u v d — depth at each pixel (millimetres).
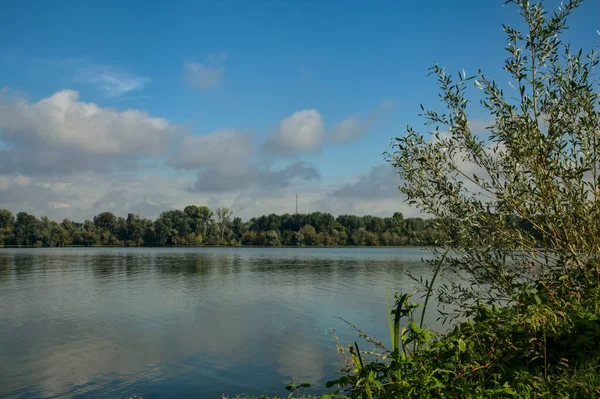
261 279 37812
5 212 136500
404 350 3000
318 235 138375
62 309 22484
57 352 14273
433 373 2812
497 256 4320
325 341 15445
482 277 4344
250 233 144750
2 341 15742
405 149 4637
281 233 143750
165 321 19266
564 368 3197
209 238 146500
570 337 3471
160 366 12719
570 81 3883
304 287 31625
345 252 104875
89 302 24766
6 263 59906
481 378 3137
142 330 17469
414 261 64188
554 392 2910
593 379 2908
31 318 20094
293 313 20938
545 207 3986
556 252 4078
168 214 148625
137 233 142500
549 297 3805
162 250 117562
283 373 11977
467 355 3332
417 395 2787
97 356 13812
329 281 35656
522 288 4004
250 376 11781
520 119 3990
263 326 18047
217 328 17781
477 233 4473
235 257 78125
